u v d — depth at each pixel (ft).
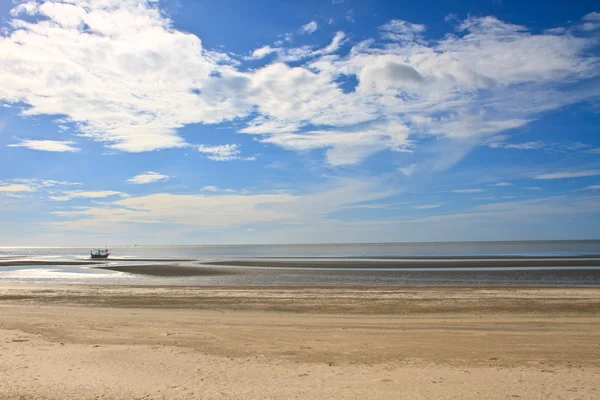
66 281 137.69
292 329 54.75
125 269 184.75
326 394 28.50
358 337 49.93
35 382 30.96
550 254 291.58
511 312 67.97
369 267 178.29
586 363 38.14
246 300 82.02
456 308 71.82
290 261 228.63
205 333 52.47
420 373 34.37
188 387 30.22
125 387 30.07
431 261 214.07
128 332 53.21
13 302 83.46
